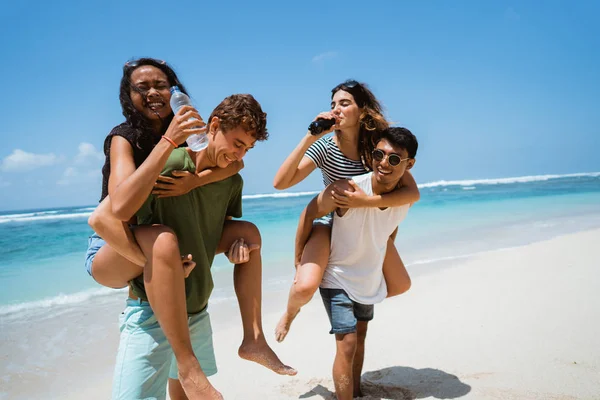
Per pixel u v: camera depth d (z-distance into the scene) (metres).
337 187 3.22
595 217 14.16
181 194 2.55
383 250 3.44
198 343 2.83
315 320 5.54
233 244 2.83
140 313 2.60
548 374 3.69
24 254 11.12
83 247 12.38
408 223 13.73
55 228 17.92
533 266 7.24
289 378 4.05
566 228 11.95
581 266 6.95
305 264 3.29
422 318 5.24
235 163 2.78
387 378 3.87
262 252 9.77
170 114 2.79
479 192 32.25
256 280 2.88
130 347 2.58
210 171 2.64
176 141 2.22
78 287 7.51
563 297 5.52
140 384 2.54
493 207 18.95
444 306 5.60
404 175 3.46
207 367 2.92
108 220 2.37
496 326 4.80
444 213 16.69
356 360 3.60
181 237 2.62
